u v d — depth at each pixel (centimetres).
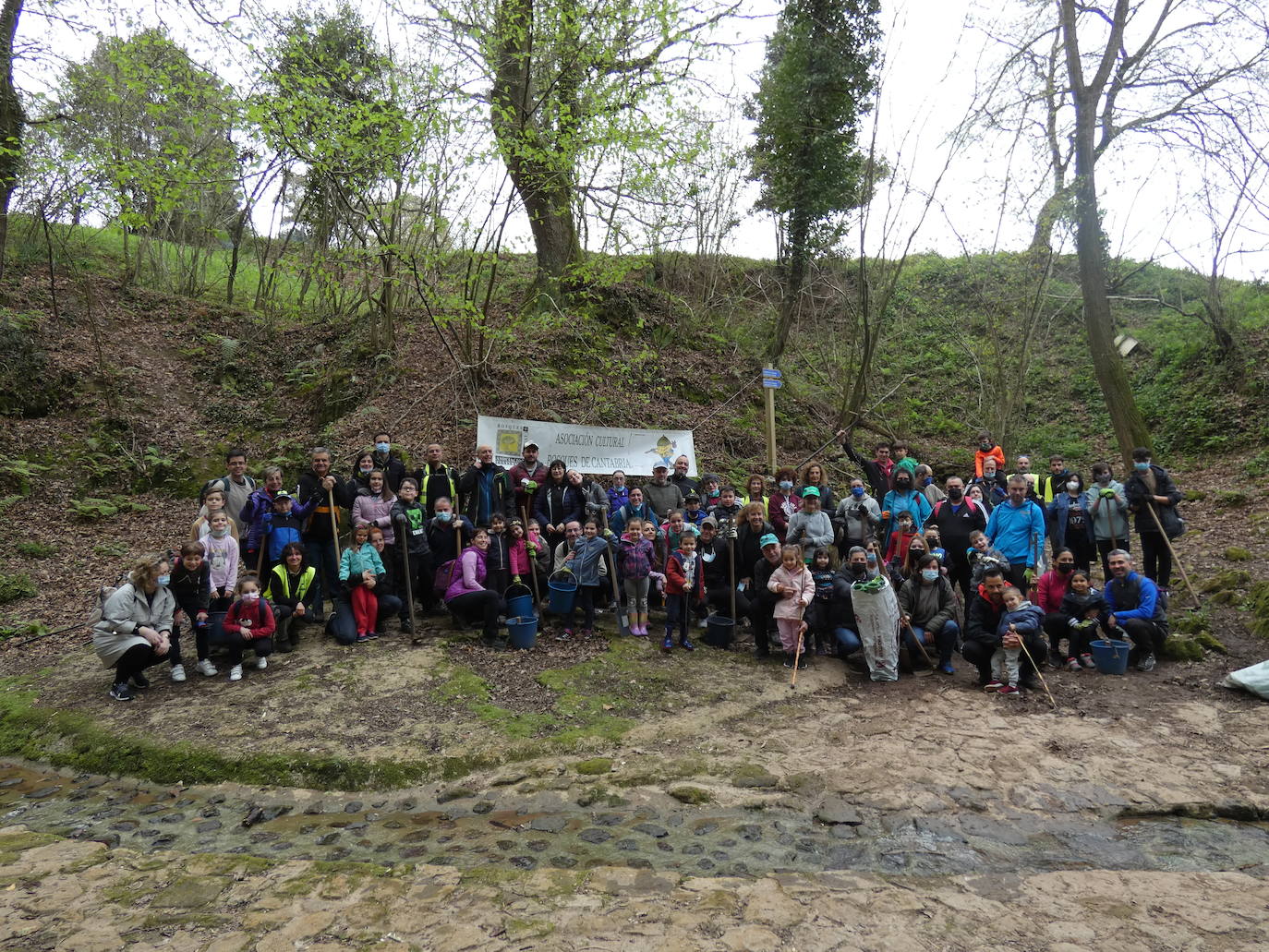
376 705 629
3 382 1180
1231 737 594
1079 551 905
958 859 441
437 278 1179
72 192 1191
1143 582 748
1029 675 736
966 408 1702
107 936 361
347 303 1546
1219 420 1461
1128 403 1349
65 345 1311
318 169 998
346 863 429
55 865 425
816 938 360
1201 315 1614
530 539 834
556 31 1048
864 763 560
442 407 1215
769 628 853
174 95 1027
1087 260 1367
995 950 352
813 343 1744
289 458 1170
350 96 1063
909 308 2017
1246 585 892
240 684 669
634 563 816
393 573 829
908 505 913
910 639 770
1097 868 432
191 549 694
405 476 887
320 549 814
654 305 1592
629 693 686
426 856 445
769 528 865
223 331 1485
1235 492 1197
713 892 399
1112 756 566
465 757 560
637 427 1270
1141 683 712
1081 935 363
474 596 774
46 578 922
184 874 417
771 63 1574
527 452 927
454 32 1062
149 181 1005
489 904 388
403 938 361
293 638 769
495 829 478
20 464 1082
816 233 1548
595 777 543
